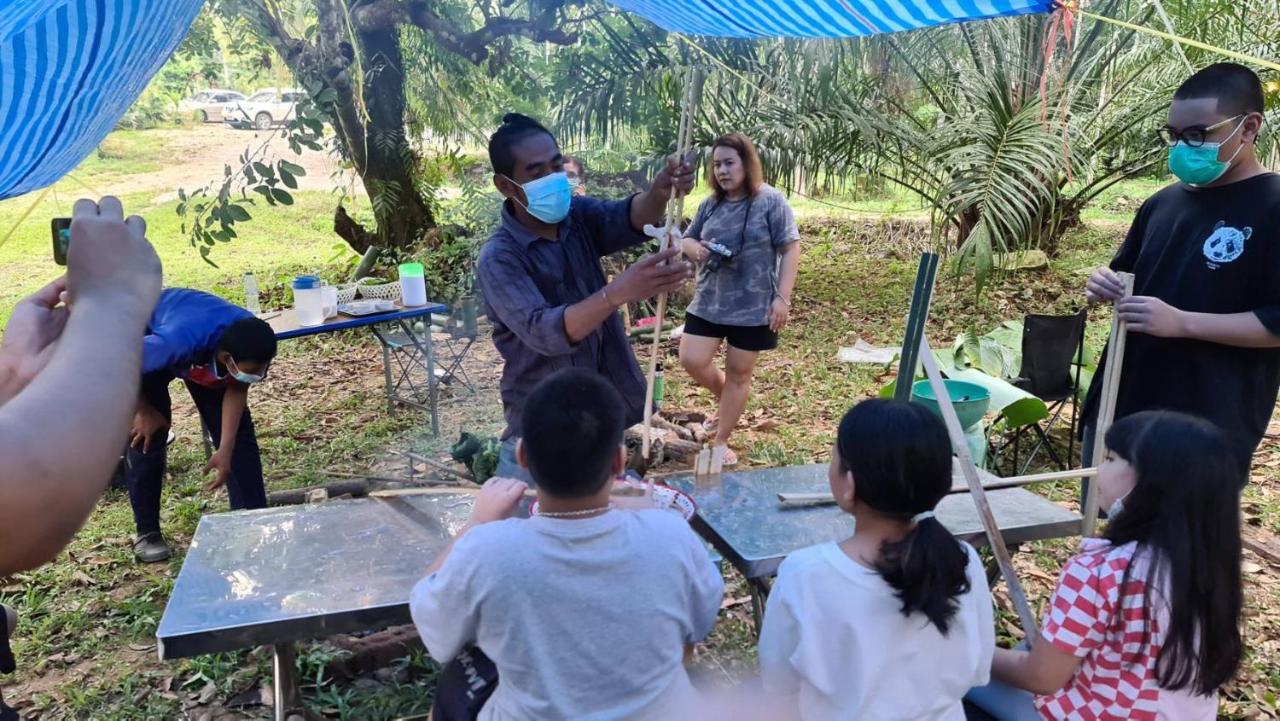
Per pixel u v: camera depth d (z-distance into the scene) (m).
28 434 0.65
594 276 2.92
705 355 4.78
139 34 3.06
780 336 7.76
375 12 7.26
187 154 17.09
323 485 4.78
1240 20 7.49
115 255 0.78
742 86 8.11
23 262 11.71
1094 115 8.48
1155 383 2.83
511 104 8.50
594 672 1.72
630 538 1.77
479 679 1.94
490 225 8.57
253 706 3.10
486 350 7.28
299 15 7.77
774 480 3.16
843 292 9.30
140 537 4.19
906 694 1.83
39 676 3.33
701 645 3.36
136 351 0.75
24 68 2.76
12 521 0.64
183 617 2.22
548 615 1.70
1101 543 2.00
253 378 3.65
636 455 4.42
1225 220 2.64
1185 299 2.73
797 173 8.93
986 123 7.88
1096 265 9.66
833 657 1.84
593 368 2.85
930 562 1.78
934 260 2.38
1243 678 3.09
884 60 8.70
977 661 1.89
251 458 4.00
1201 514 1.85
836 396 6.18
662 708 1.78
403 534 2.74
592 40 7.89
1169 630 1.86
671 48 7.79
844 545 1.93
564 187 2.65
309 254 11.98
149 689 3.22
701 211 4.85
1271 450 5.09
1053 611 2.00
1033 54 7.72
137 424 3.96
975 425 4.21
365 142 8.31
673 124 8.04
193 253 12.05
